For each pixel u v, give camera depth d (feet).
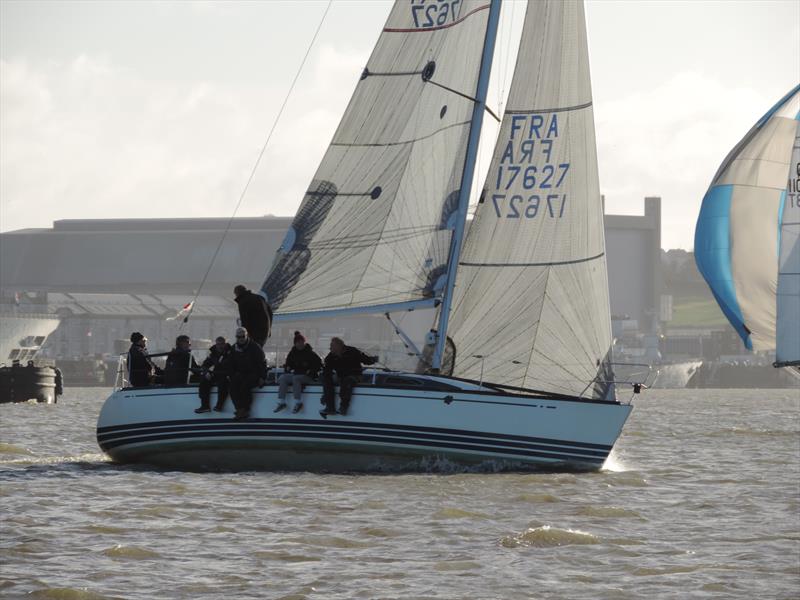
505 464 293.64
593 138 313.94
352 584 165.27
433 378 291.79
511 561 184.96
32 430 543.80
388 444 287.89
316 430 290.35
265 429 293.02
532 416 291.99
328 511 236.02
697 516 242.58
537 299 309.63
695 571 177.78
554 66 314.76
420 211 305.12
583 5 314.76
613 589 164.04
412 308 304.50
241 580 166.91
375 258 305.94
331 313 308.60
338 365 290.15
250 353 293.64
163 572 172.04
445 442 288.51
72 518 222.89
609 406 296.71
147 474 297.33
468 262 310.24
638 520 235.40
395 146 306.35
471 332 308.81
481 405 288.92
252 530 212.23
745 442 500.33
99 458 351.87
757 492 288.10
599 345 311.88
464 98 304.71
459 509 235.61
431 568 178.19
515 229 311.27
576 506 252.21
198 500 249.75
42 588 158.51
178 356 311.88
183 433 300.61
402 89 306.55
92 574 169.58
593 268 311.68
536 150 313.32
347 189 307.58
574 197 311.68
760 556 191.93
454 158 304.30
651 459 397.19
